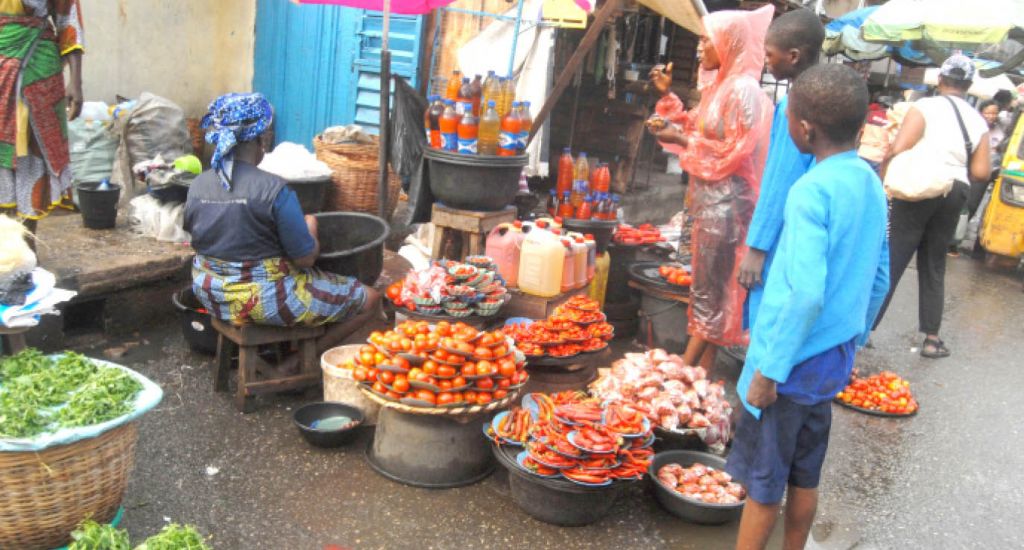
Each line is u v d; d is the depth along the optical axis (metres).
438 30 6.85
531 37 6.30
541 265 4.31
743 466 2.65
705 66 4.08
